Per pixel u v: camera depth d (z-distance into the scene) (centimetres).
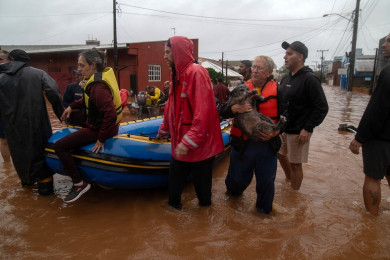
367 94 3145
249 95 334
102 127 362
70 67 2386
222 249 293
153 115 1127
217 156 523
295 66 412
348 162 576
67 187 454
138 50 2245
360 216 359
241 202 403
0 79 384
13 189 441
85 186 375
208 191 373
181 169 360
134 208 384
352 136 822
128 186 392
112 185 386
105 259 278
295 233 322
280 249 294
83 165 372
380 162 340
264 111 356
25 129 388
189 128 340
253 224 341
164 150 405
